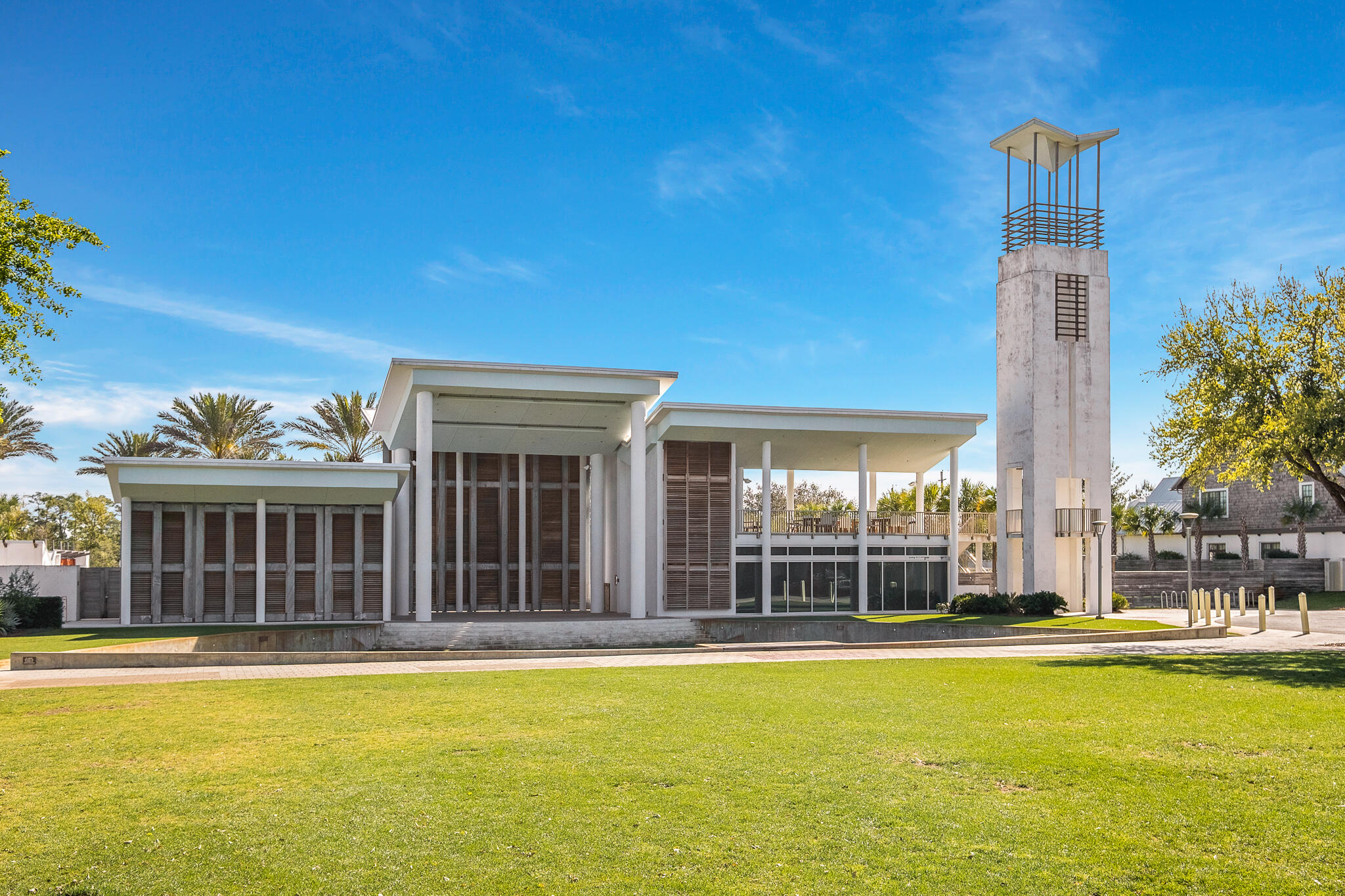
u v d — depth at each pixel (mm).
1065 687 15922
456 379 33656
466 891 6902
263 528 32844
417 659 21891
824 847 7734
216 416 49781
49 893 6859
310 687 16266
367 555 33750
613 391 34688
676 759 10492
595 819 8391
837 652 23656
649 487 40312
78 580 35344
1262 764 10148
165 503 32625
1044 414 36906
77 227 18000
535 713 13438
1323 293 26516
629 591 39969
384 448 46906
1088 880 7086
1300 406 23766
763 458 39312
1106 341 37875
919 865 7352
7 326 17375
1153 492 69625
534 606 42281
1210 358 27906
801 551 39719
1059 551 38031
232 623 32500
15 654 19875
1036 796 9078
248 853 7621
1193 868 7281
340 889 6934
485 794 9141
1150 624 31125
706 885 6984
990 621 32344
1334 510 50938
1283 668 18078
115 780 9664
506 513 42500
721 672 18750
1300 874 7168
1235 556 56000
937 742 11336
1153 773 9852
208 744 11320
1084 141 37812
